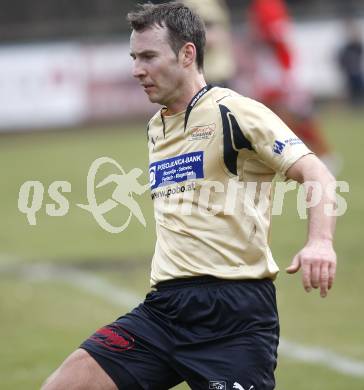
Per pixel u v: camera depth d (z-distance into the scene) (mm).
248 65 82688
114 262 40781
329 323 30656
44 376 25719
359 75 90062
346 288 35094
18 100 86188
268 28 55062
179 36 16344
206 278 16156
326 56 90875
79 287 36844
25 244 45812
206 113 16188
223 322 16062
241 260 16156
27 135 86562
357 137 74250
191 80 16516
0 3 104562
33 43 86562
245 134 15867
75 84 87188
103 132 86188
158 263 16672
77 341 29516
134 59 16656
